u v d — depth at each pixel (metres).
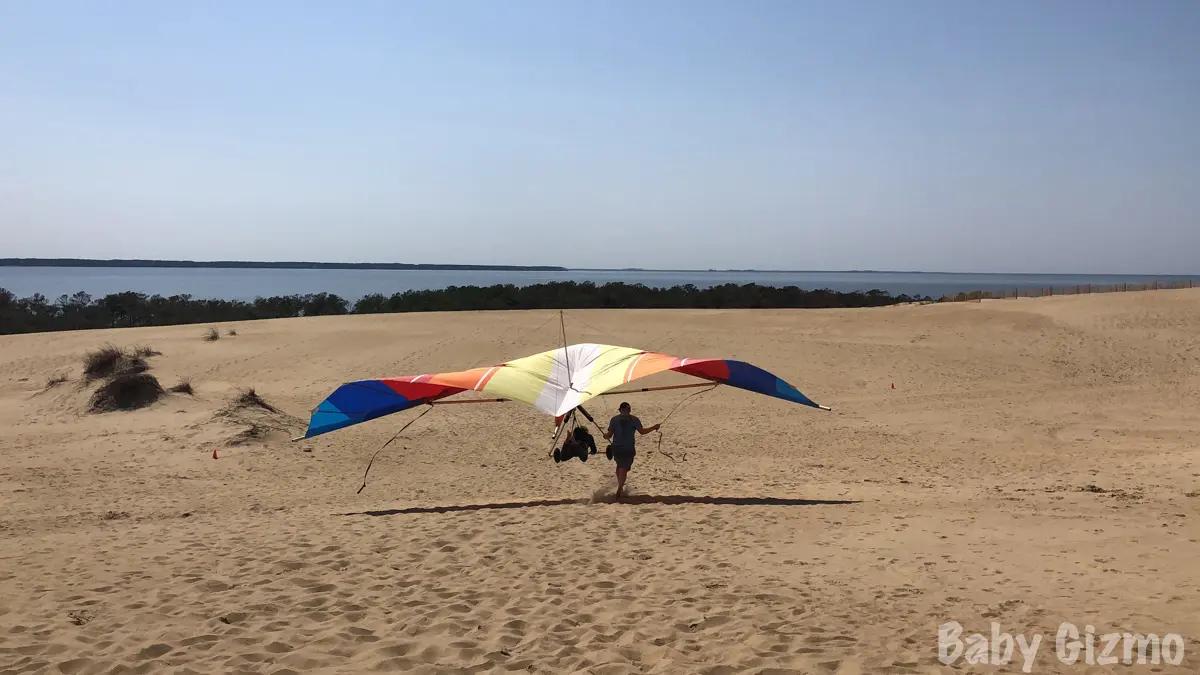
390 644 5.43
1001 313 36.19
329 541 8.25
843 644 5.43
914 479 13.27
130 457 15.87
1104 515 9.79
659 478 13.55
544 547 8.07
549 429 19.62
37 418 20.20
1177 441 17.22
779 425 20.34
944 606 6.28
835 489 12.11
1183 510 10.04
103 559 7.60
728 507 10.33
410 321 36.44
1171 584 6.77
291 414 20.97
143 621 5.81
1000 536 8.63
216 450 16.34
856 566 7.46
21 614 5.93
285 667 5.02
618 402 23.59
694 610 6.18
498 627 5.80
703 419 21.19
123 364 24.67
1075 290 51.53
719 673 4.98
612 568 7.35
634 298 50.44
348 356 29.73
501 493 12.40
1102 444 17.28
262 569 7.21
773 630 5.72
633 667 5.09
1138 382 26.28
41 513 11.04
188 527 9.38
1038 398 23.91
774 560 7.66
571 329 34.31
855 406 23.19
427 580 6.93
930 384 26.22
